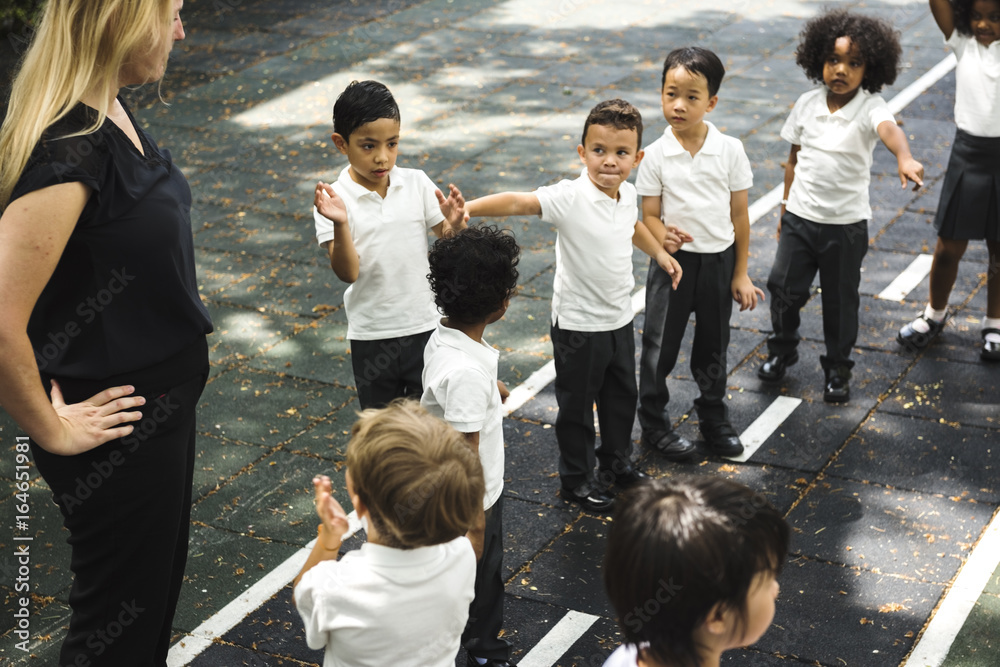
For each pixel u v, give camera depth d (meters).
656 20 11.34
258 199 7.27
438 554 2.20
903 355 5.19
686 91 3.98
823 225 4.64
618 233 3.79
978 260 6.12
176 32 2.35
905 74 9.26
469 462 2.15
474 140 8.18
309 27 11.47
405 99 9.16
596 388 3.94
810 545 3.84
